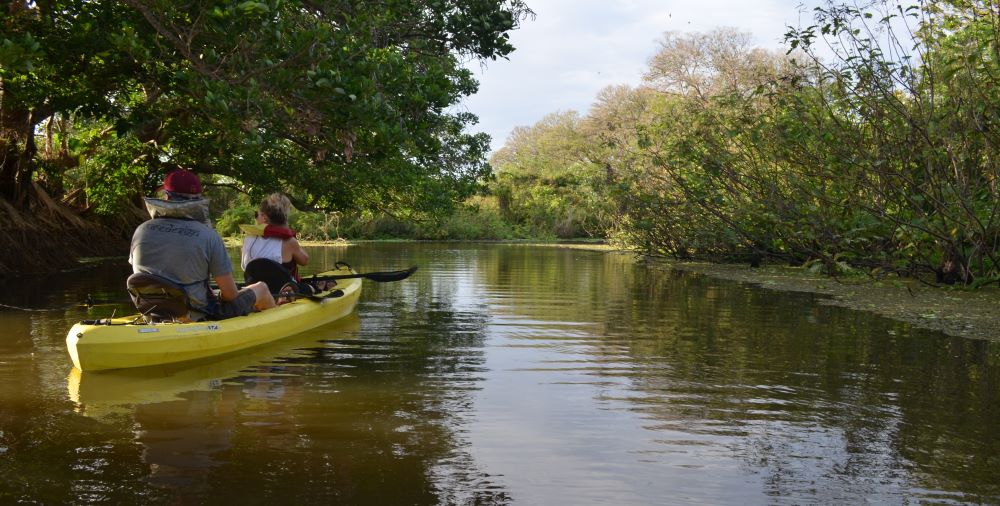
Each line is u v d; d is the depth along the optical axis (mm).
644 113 36594
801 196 11906
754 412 3754
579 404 3877
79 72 9172
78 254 14781
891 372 4766
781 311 8039
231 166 14930
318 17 9883
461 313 7648
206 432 3283
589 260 19188
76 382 4242
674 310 8094
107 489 2604
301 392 4066
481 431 3367
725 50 33188
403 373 4594
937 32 9312
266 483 2680
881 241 11742
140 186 15875
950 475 2859
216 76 7066
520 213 47219
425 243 34062
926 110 9539
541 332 6371
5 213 12289
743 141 13148
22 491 2576
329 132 8055
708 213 15352
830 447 3193
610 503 2562
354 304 8156
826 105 10461
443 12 11766
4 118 12430
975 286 10109
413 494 2604
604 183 18266
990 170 9352
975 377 4613
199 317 5180
